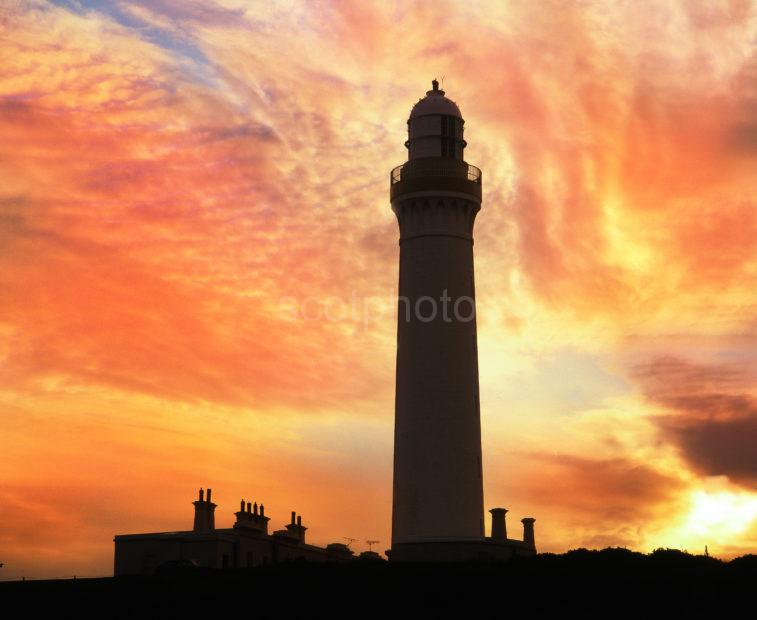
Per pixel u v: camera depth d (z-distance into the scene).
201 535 126.62
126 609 113.56
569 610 106.44
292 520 143.50
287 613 110.06
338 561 128.62
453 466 121.81
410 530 121.56
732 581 110.44
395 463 123.75
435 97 130.12
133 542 127.44
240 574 118.88
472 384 124.25
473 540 119.25
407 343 124.75
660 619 103.75
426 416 122.81
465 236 126.38
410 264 125.75
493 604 108.56
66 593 117.75
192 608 112.62
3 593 118.69
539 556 117.38
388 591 112.25
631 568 113.44
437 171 125.19
